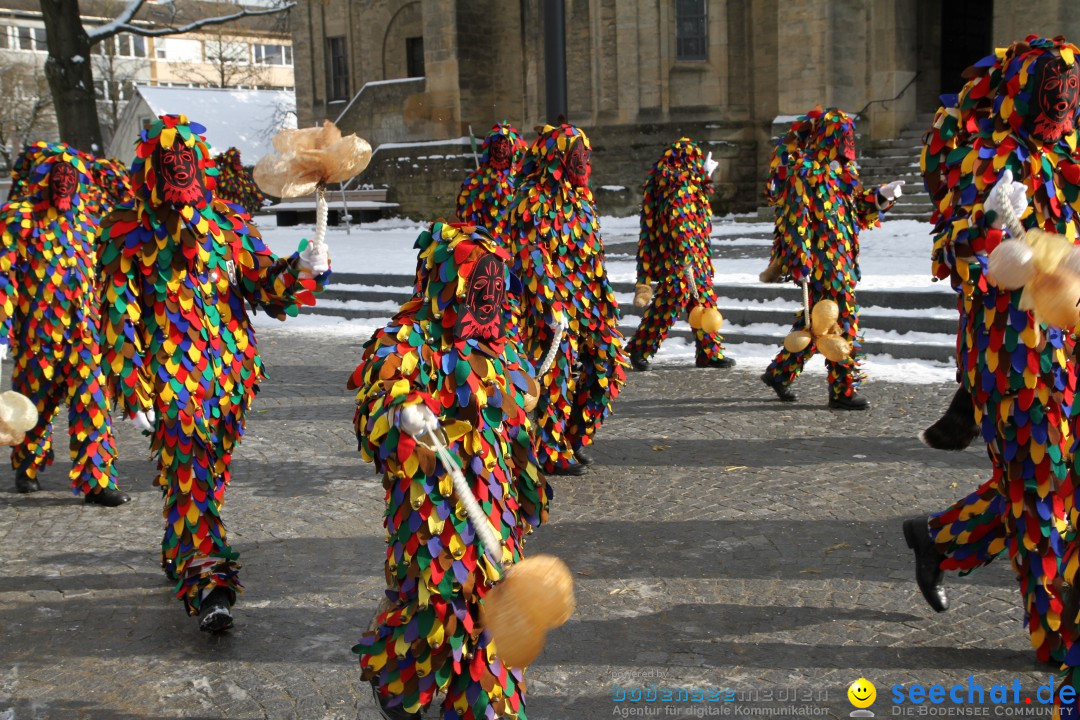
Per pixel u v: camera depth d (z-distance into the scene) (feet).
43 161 21.18
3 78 180.14
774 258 27.07
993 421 12.50
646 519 19.21
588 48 84.02
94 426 21.34
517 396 10.56
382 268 52.80
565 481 21.76
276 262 14.96
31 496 22.26
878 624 14.43
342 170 13.19
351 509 20.63
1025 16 66.90
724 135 81.82
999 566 16.34
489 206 30.42
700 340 32.86
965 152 12.85
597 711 12.41
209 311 14.97
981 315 12.44
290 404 30.53
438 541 9.88
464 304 10.19
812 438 24.32
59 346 21.11
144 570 17.70
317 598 16.17
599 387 22.17
